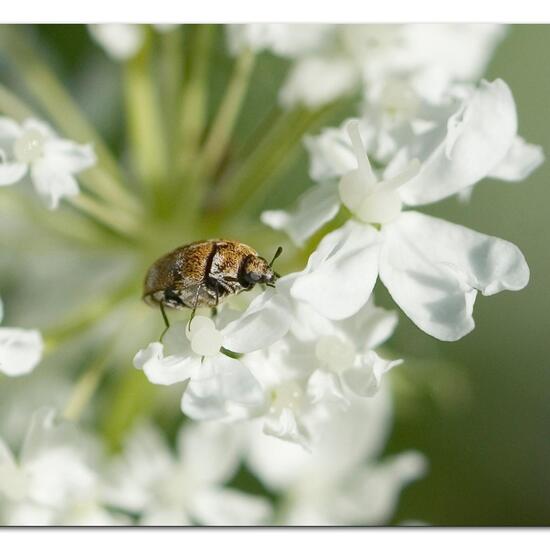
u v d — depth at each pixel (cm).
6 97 5
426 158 5
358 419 6
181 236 5
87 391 5
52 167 5
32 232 5
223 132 5
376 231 5
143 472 5
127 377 5
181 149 5
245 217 5
